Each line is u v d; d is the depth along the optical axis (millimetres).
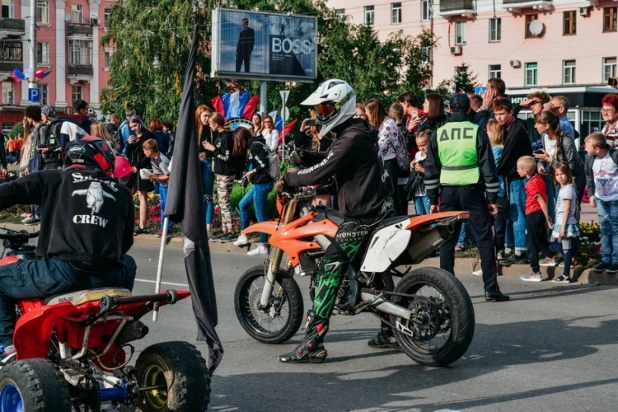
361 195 7582
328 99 7559
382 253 7410
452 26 66188
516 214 12531
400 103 13695
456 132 9875
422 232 7473
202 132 16766
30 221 19891
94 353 5770
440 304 7551
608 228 11781
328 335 9117
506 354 8148
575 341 8609
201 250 6383
